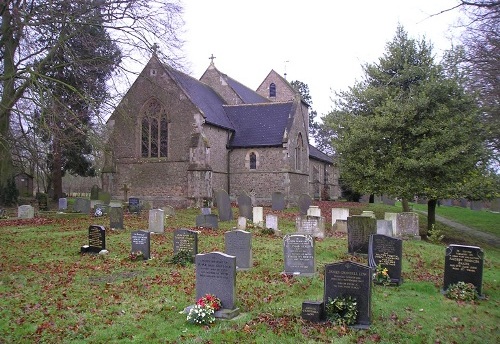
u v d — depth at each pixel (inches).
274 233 741.3
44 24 788.6
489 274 518.3
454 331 325.7
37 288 422.6
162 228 757.9
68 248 625.3
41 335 308.3
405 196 874.8
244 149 1393.9
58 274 476.4
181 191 1256.2
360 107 981.8
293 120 1427.2
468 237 1011.3
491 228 1193.4
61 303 375.6
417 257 582.9
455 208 1694.1
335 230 796.6
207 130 1289.4
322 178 1929.1
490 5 282.8
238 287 415.2
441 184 852.0
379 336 306.5
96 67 879.1
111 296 394.0
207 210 1000.2
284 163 1354.6
